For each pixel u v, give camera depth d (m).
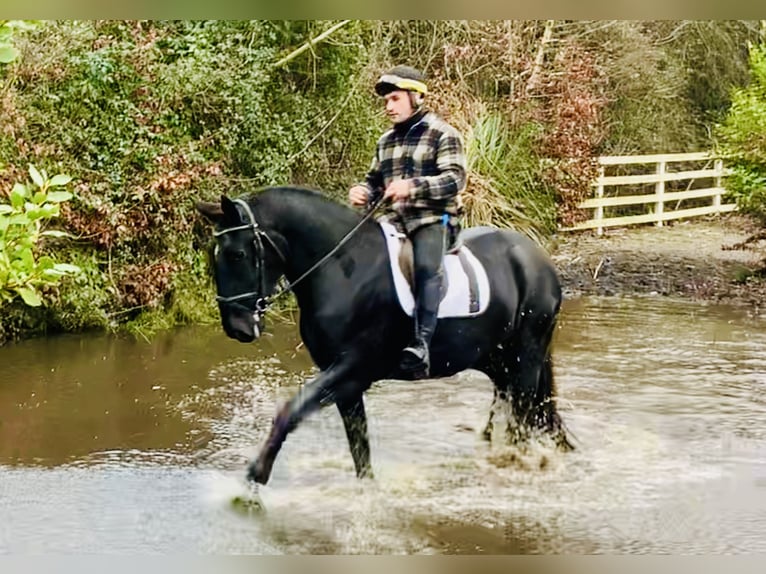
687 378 8.80
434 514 5.71
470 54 15.77
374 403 8.03
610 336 10.58
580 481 6.27
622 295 13.17
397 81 5.93
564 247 17.00
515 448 6.80
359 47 13.57
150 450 6.80
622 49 21.05
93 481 6.17
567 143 16.44
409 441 7.03
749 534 5.43
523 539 5.34
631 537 5.39
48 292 10.09
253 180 11.98
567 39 17.62
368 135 13.48
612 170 22.22
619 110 22.20
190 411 7.76
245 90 11.66
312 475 6.35
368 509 5.77
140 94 10.88
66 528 5.43
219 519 5.59
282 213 5.77
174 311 11.15
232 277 5.62
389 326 5.94
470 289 6.23
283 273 5.92
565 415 7.64
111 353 9.65
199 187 11.28
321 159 13.09
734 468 6.50
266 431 7.28
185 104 11.45
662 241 18.12
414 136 5.98
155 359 9.45
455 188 5.86
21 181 9.62
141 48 10.88
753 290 13.49
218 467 6.46
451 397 8.24
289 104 12.82
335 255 5.85
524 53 16.61
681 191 23.62
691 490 6.11
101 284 10.66
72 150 10.47
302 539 5.33
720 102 24.42
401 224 6.11
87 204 10.27
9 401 7.93
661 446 6.93
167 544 5.24
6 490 5.99
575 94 16.58
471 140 14.53
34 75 10.09
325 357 5.92
